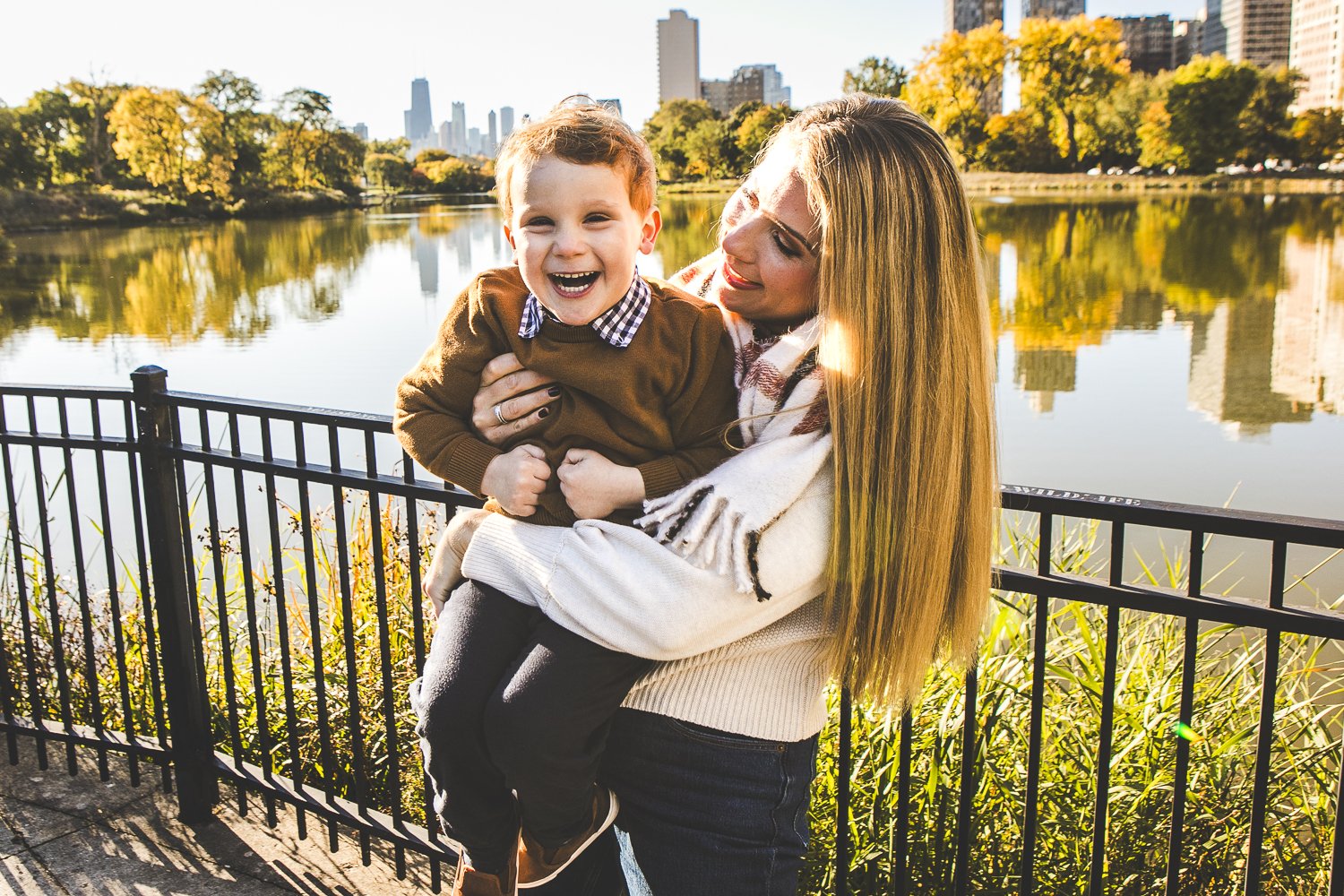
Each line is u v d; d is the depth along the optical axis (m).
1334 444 8.81
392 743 2.17
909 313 1.23
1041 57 78.88
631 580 1.23
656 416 1.33
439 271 29.59
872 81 80.56
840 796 1.73
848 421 1.22
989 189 75.12
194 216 72.81
